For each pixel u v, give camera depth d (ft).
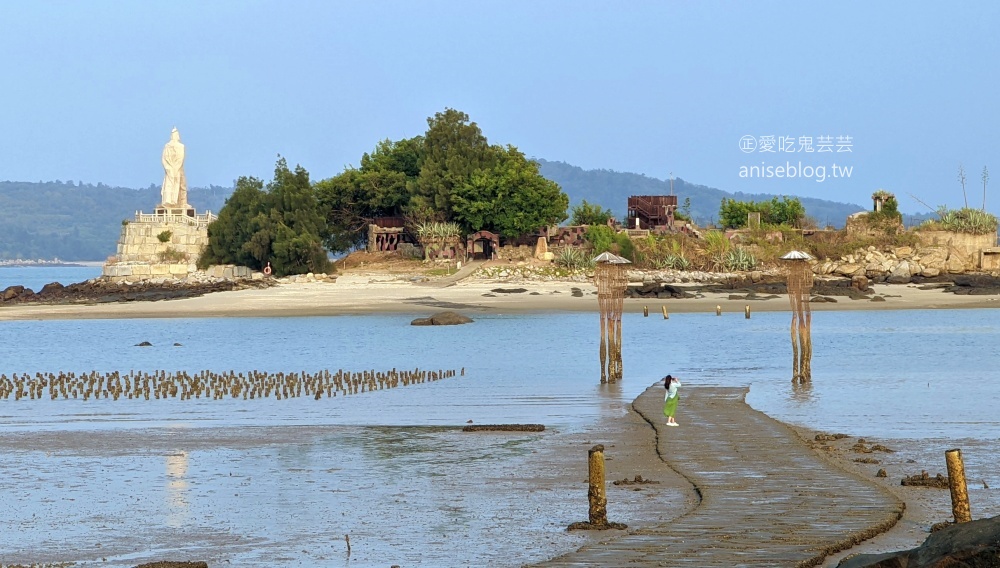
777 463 97.45
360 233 511.81
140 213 457.27
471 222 471.62
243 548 73.77
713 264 476.54
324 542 74.95
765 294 396.98
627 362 208.85
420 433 121.80
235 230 449.06
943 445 109.81
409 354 231.71
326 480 95.71
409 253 485.15
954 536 55.21
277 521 81.05
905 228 522.88
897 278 452.35
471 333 282.15
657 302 375.45
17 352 247.09
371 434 121.39
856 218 526.57
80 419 138.72
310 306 356.18
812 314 341.62
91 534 77.92
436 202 477.36
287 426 128.98
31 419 139.23
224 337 278.05
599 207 552.41
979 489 87.92
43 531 78.84
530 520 79.82
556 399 152.66
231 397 160.97
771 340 258.37
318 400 155.84
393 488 92.02
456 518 81.00
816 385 167.22
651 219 532.73
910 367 196.34
